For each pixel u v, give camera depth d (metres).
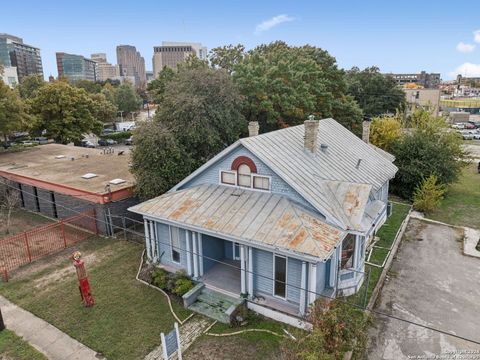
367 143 27.12
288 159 15.84
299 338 11.02
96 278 16.45
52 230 22.22
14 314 13.98
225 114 23.91
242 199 15.23
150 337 12.61
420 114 32.97
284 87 28.91
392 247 19.30
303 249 12.07
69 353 11.92
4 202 26.88
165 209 16.02
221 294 14.81
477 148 50.62
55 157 32.22
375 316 13.74
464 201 27.62
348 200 14.39
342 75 38.88
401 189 29.11
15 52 184.25
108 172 25.98
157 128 20.64
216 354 11.80
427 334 12.75
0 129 35.34
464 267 17.42
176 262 16.88
